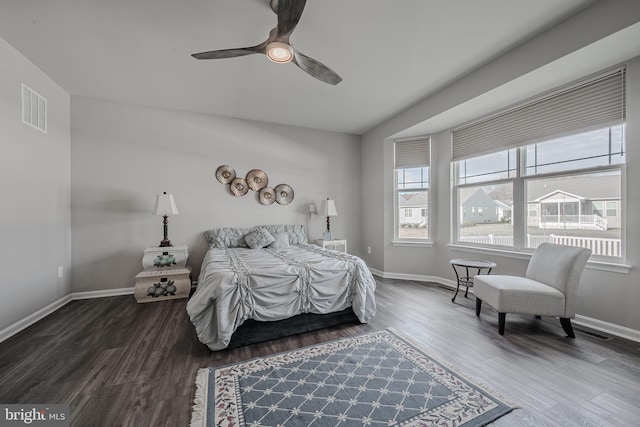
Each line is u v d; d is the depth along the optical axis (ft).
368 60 8.70
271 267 7.97
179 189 12.67
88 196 11.24
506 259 10.43
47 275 9.39
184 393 5.24
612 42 6.45
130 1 6.18
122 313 9.45
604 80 7.79
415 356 6.52
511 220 10.54
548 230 9.41
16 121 7.99
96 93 10.89
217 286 6.95
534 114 9.48
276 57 6.61
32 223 8.66
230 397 5.09
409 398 5.05
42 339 7.48
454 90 10.21
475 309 9.66
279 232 13.88
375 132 15.29
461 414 4.64
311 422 4.49
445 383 5.48
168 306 10.18
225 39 7.63
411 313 9.36
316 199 15.62
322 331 8.07
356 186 16.66
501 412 4.67
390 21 6.93
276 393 5.22
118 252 11.68
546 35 7.37
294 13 5.22
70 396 5.13
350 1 6.25
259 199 14.16
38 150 8.98
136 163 11.96
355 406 4.86
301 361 6.34
